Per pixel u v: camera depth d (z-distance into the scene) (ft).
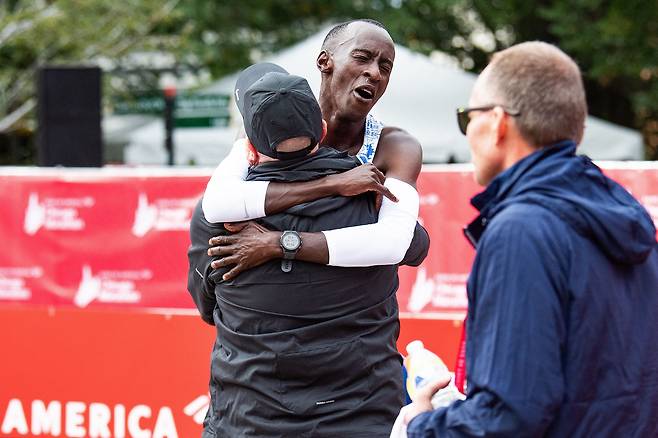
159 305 38.29
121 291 38.75
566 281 15.02
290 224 19.51
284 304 19.33
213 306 21.66
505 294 14.85
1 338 38.52
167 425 37.06
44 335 38.14
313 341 19.38
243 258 19.31
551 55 15.97
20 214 39.45
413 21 131.03
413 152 22.16
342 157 20.38
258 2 136.15
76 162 61.05
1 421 38.50
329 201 19.58
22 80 110.22
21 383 38.34
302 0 138.72
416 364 19.47
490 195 16.07
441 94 91.25
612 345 15.34
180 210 38.11
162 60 119.44
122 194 38.52
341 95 21.74
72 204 39.09
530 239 14.96
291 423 19.39
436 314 35.50
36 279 39.40
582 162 16.01
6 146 132.26
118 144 112.06
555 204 15.26
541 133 15.80
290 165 19.79
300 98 19.33
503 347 14.73
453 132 88.02
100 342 37.58
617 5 119.44
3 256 39.65
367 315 19.85
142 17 106.93
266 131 19.31
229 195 19.61
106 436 37.73
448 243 35.37
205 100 100.94
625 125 143.02
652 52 119.85
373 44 21.63
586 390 15.08
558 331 14.87
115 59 110.32
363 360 19.62
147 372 37.11
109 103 111.55
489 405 14.88
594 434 15.14
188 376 36.76
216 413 20.52
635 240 15.56
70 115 60.85
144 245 38.42
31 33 103.50
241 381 19.62
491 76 16.17
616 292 15.49
